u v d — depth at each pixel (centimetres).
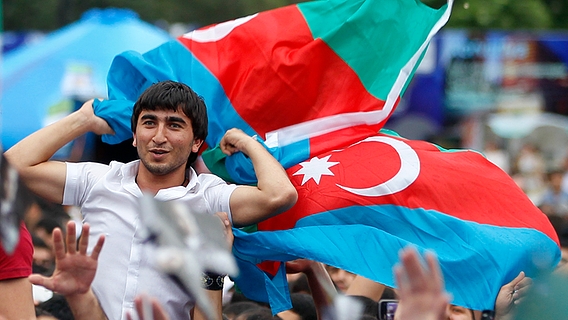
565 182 1619
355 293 617
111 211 492
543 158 1772
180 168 497
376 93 577
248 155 529
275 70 573
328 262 502
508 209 546
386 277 502
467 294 506
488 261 514
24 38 1655
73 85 1358
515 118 1809
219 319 471
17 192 368
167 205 344
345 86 575
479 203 543
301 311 588
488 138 1814
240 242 509
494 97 1817
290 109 572
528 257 521
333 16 591
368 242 514
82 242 376
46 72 1380
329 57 575
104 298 475
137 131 489
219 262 343
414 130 1664
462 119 1823
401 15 584
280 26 590
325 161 551
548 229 546
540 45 1802
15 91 1380
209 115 575
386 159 550
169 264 330
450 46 1795
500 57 1805
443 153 576
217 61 590
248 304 616
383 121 576
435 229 528
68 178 507
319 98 575
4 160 359
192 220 345
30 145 523
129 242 481
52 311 532
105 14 1445
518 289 509
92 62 1374
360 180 537
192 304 478
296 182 542
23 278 467
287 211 534
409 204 533
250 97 574
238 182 548
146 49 1390
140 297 335
